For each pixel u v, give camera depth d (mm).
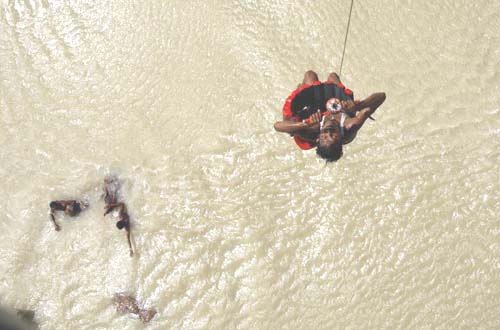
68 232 11414
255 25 12836
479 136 11703
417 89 12156
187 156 11859
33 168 11977
